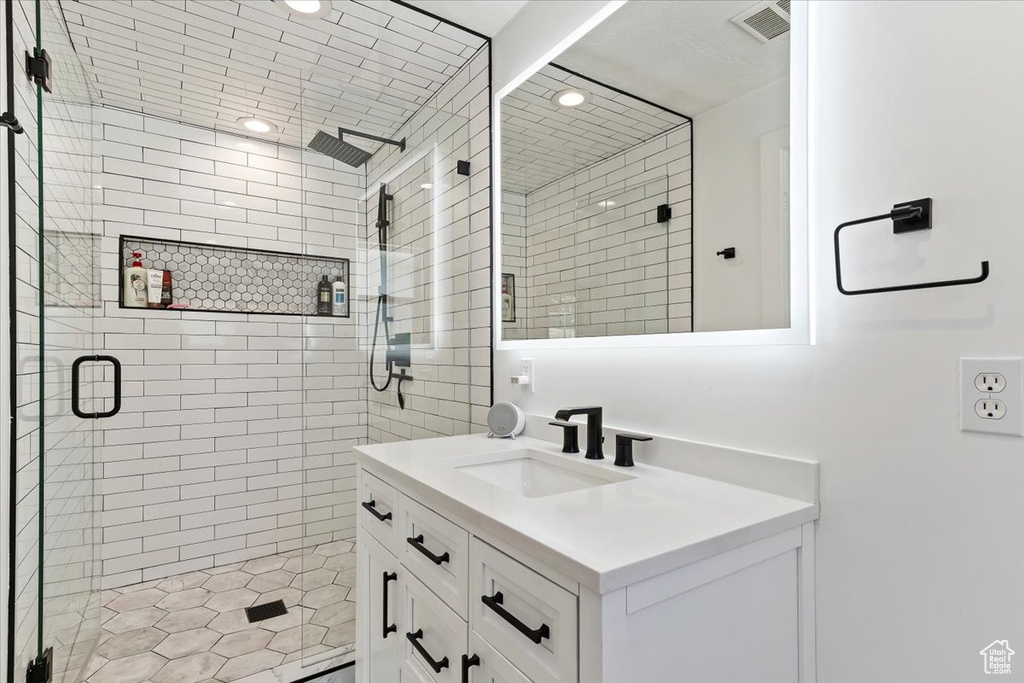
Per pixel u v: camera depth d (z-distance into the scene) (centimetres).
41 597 133
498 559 90
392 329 218
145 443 258
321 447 211
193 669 181
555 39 167
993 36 79
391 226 218
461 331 211
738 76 117
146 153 262
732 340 114
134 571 254
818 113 101
